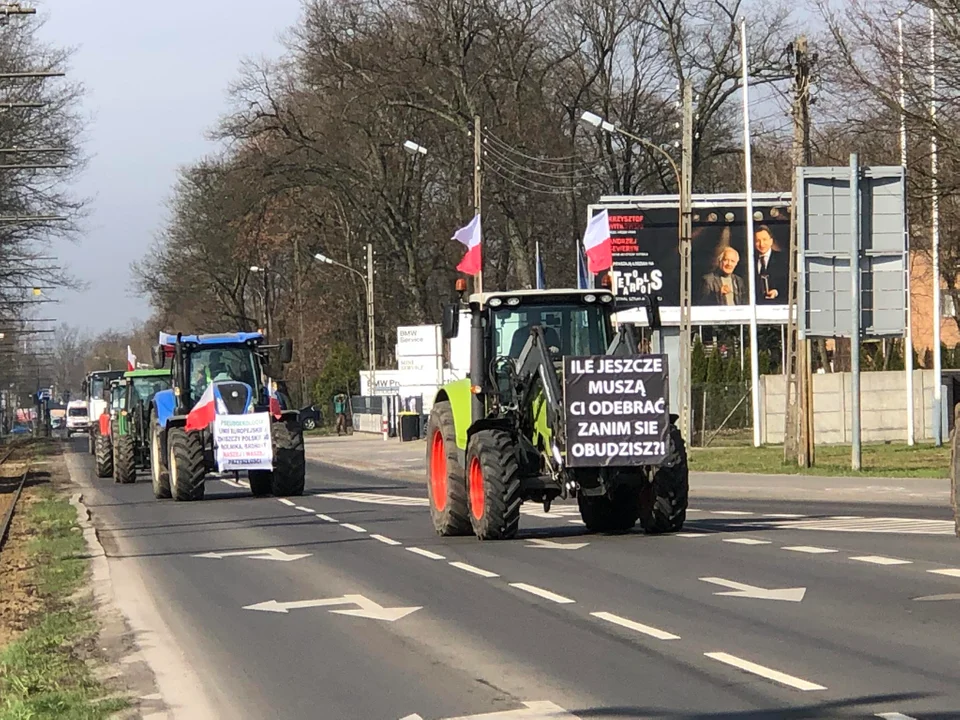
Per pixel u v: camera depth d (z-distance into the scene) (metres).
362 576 13.78
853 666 8.32
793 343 30.08
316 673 8.98
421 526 19.52
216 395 26.94
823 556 13.77
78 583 15.02
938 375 37.06
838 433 41.62
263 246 68.06
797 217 27.50
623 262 42.47
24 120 49.47
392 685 8.45
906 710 7.11
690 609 10.73
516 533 16.81
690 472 29.03
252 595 12.87
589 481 15.84
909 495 21.84
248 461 26.88
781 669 8.31
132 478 36.91
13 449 70.00
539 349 16.09
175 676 9.19
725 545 15.06
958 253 35.03
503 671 8.67
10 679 9.48
